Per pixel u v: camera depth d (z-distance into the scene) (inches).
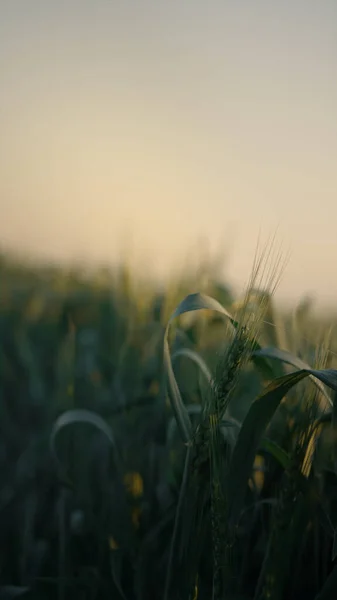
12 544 73.0
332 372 40.7
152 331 95.6
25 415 113.3
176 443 71.2
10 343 127.6
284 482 46.0
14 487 86.5
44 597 63.4
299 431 47.3
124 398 89.6
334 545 41.8
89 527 68.9
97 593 61.2
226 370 42.8
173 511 58.8
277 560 43.7
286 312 60.1
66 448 83.4
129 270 96.2
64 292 119.6
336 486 51.7
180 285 79.7
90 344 109.6
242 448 43.5
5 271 137.5
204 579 54.2
